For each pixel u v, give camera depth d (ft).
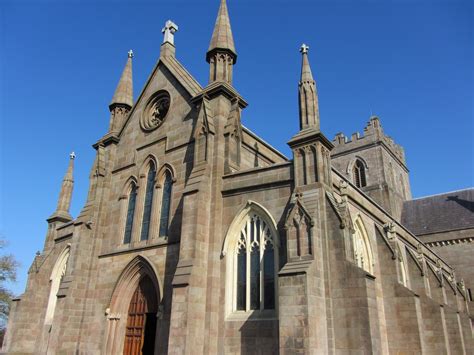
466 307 173.37
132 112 130.41
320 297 72.59
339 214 77.51
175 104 115.96
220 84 102.89
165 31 133.28
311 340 66.59
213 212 91.71
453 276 196.54
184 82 115.14
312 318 68.54
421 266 123.75
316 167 82.74
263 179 89.45
